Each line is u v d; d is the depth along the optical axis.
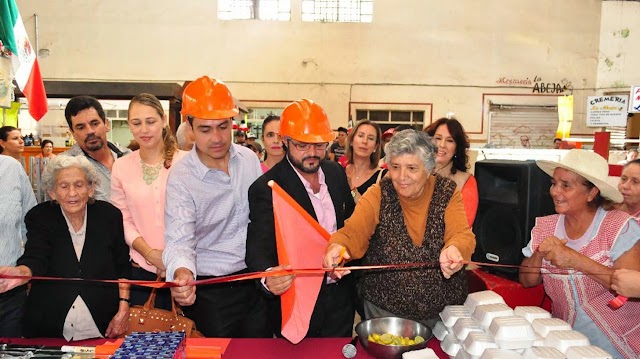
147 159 2.62
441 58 11.74
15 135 5.11
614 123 6.64
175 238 2.07
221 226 2.24
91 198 2.22
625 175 2.54
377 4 11.59
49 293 2.07
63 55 11.34
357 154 3.57
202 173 2.16
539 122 11.94
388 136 5.14
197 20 11.47
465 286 2.15
